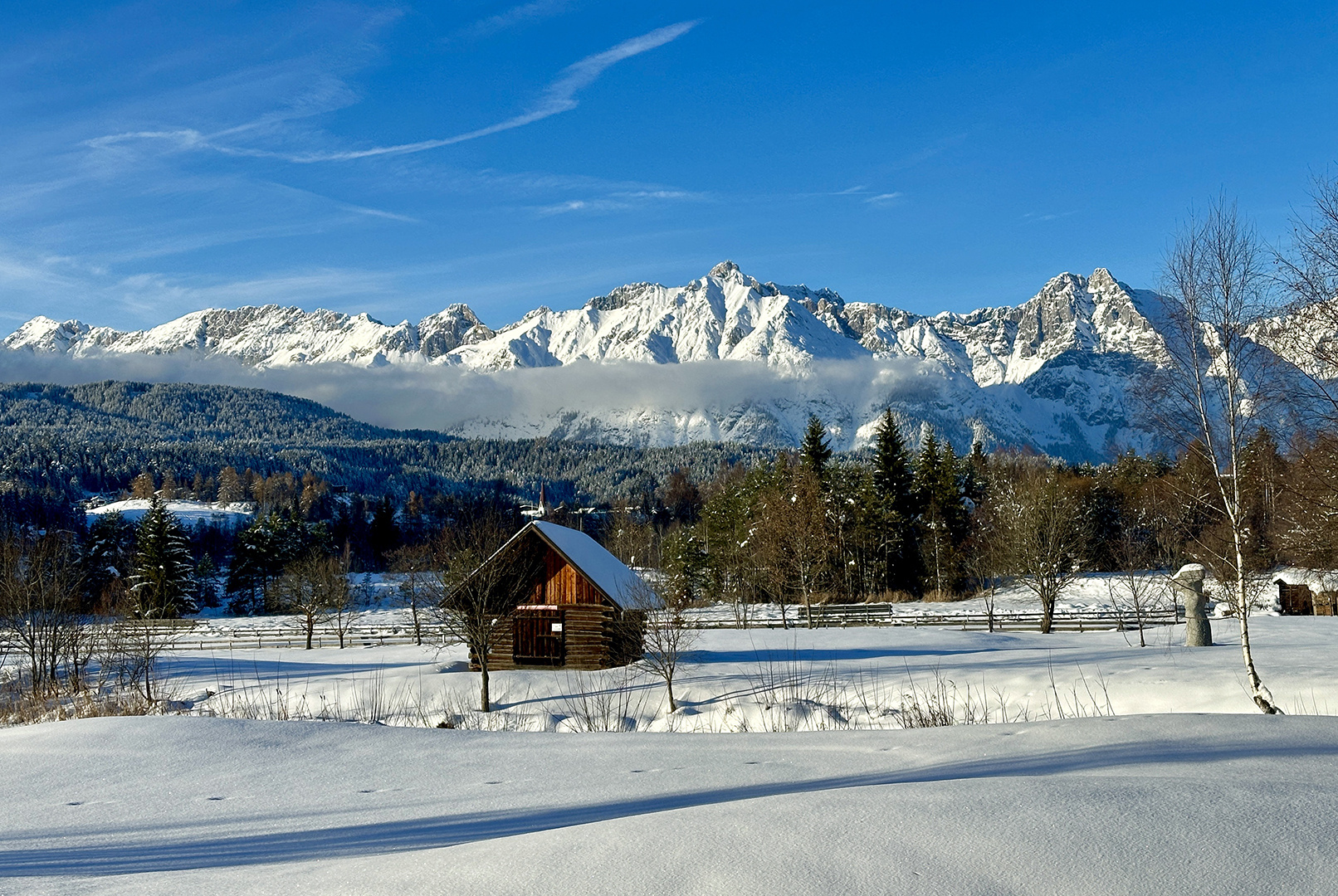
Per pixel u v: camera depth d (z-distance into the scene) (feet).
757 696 73.46
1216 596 86.12
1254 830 19.65
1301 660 68.64
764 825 21.02
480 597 79.41
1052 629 131.34
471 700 80.64
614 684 83.76
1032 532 133.49
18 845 29.66
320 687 88.17
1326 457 60.34
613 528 262.47
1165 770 28.14
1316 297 54.08
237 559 258.57
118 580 226.17
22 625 94.58
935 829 20.27
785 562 191.21
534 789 36.04
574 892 17.66
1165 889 16.83
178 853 27.04
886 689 72.79
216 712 77.82
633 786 35.27
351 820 31.55
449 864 20.01
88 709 76.89
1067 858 18.34
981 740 39.96
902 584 214.48
